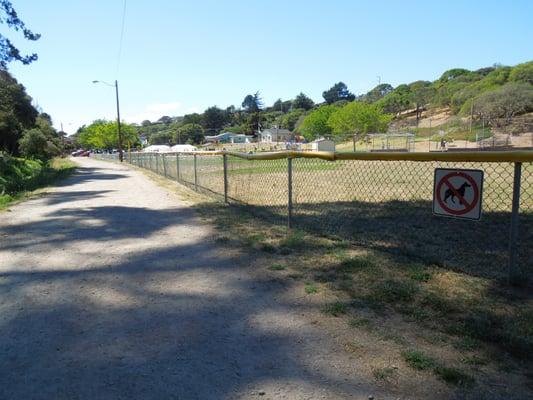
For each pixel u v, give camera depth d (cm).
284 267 468
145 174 2209
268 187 1255
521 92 7294
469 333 299
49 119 8381
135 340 311
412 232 618
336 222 704
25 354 293
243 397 238
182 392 245
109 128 9494
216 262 501
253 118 16062
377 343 293
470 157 390
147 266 496
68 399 240
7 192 1332
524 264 455
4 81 3450
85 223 780
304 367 268
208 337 313
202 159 1427
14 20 1883
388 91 17038
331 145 6331
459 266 445
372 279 416
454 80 12512
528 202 862
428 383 245
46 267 503
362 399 233
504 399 228
